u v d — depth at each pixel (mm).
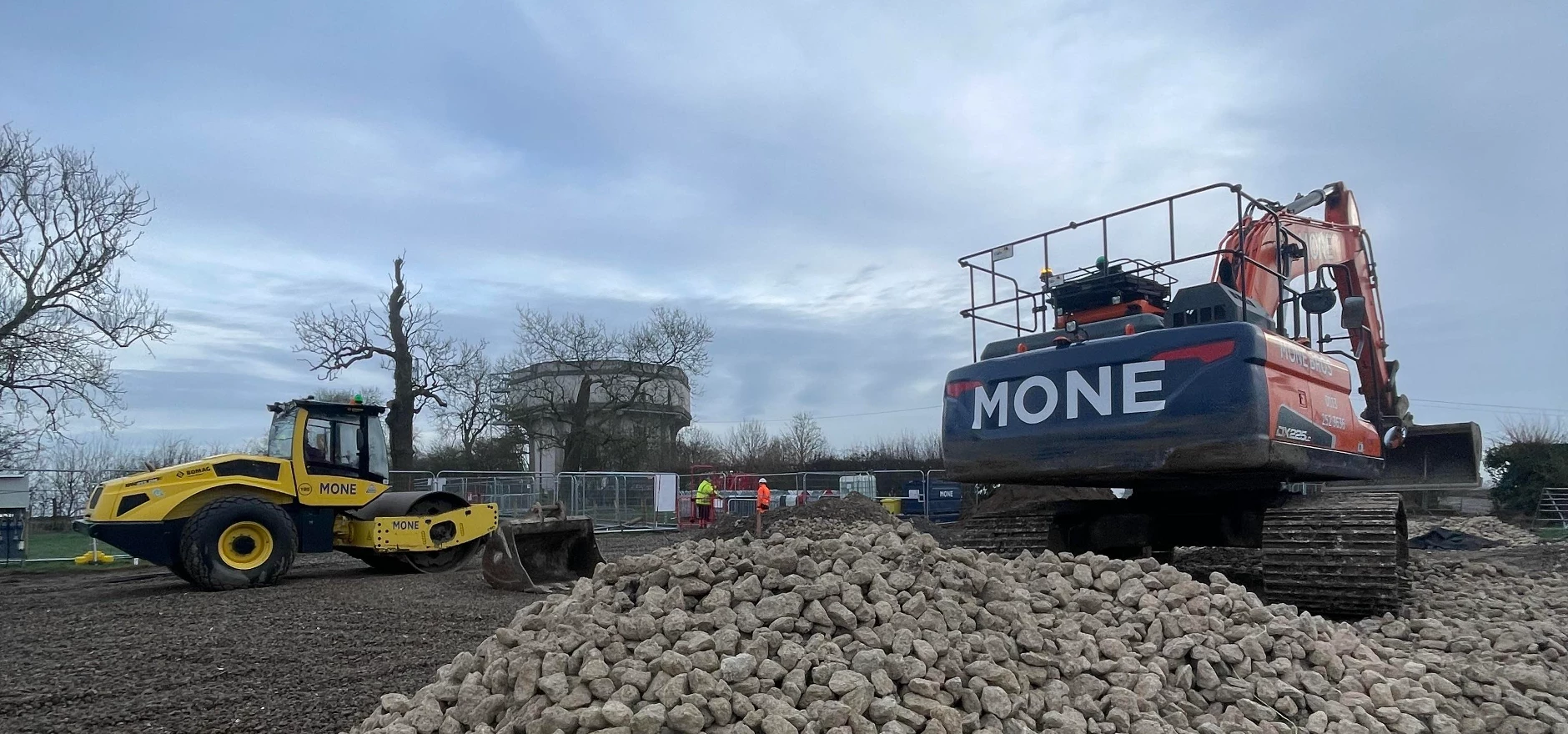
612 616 4230
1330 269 9727
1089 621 4641
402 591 10633
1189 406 6070
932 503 27766
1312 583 6086
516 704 3826
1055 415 6668
